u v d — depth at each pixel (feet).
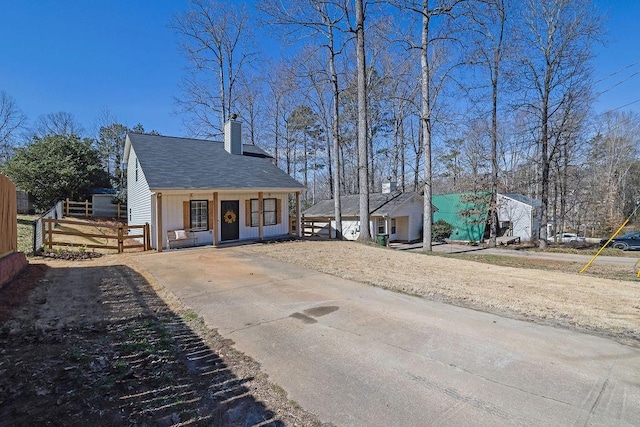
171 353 13.10
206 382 11.03
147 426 8.66
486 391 10.53
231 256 36.68
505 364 12.29
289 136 109.29
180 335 14.94
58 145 74.38
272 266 31.19
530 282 25.39
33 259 32.45
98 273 27.37
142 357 12.63
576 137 74.28
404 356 12.99
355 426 8.91
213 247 43.37
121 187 97.45
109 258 35.06
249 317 17.48
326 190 150.10
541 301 20.17
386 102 96.78
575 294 21.85
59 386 10.36
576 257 50.96
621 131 125.90
